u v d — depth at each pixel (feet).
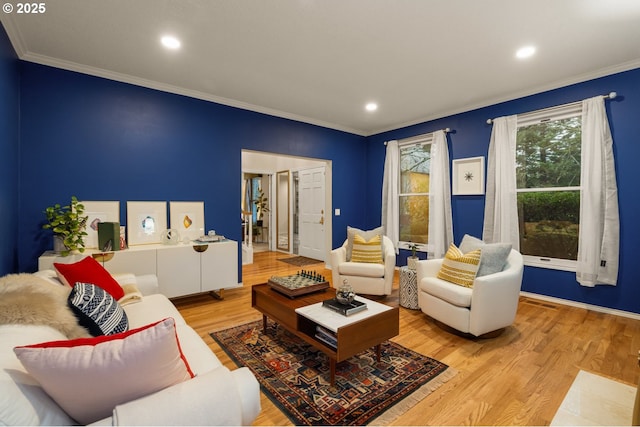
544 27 7.71
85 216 10.14
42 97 9.43
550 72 10.36
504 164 12.47
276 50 8.89
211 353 4.90
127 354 2.81
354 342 6.16
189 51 8.99
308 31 7.93
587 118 10.43
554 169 11.61
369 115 15.31
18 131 8.92
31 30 7.87
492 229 13.03
